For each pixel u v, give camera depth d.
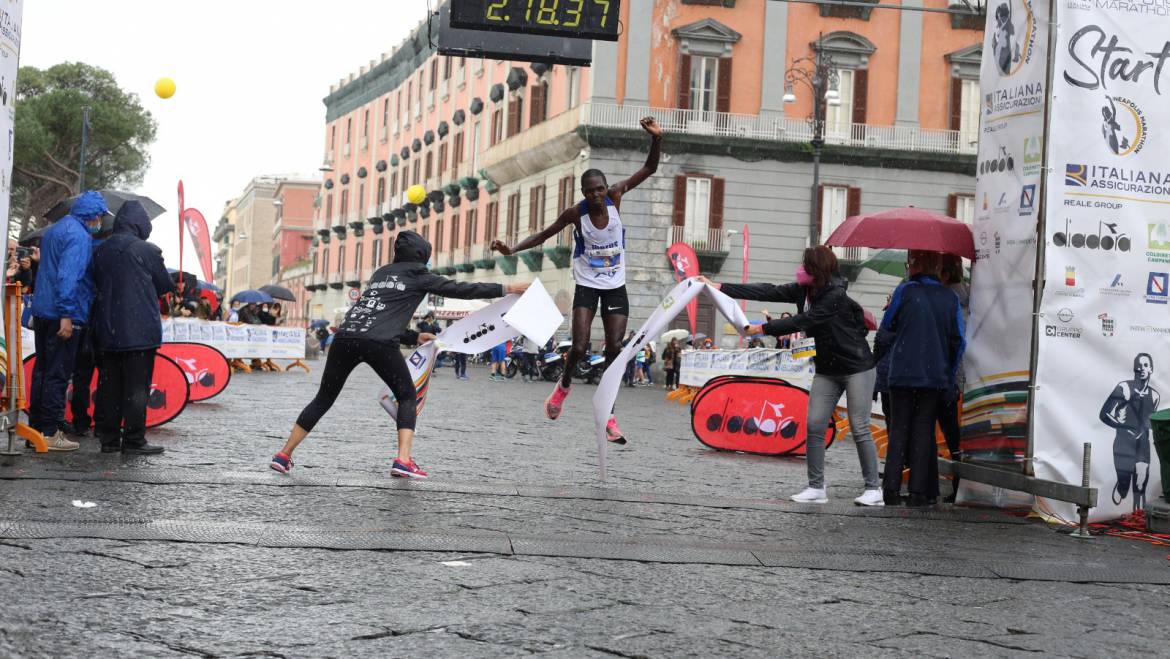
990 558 5.99
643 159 36.97
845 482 9.38
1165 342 7.68
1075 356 7.55
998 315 7.89
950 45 37.88
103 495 6.36
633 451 11.02
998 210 7.91
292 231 99.75
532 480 8.18
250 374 25.47
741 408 11.51
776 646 4.05
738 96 37.25
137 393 8.37
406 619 4.14
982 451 8.02
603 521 6.47
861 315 7.91
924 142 37.66
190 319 22.55
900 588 5.17
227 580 4.59
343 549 5.30
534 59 14.70
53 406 8.37
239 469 7.79
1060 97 7.48
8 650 3.54
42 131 57.56
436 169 56.19
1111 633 4.50
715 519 6.80
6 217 7.24
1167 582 5.61
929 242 7.95
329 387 7.77
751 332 7.81
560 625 4.17
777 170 37.28
